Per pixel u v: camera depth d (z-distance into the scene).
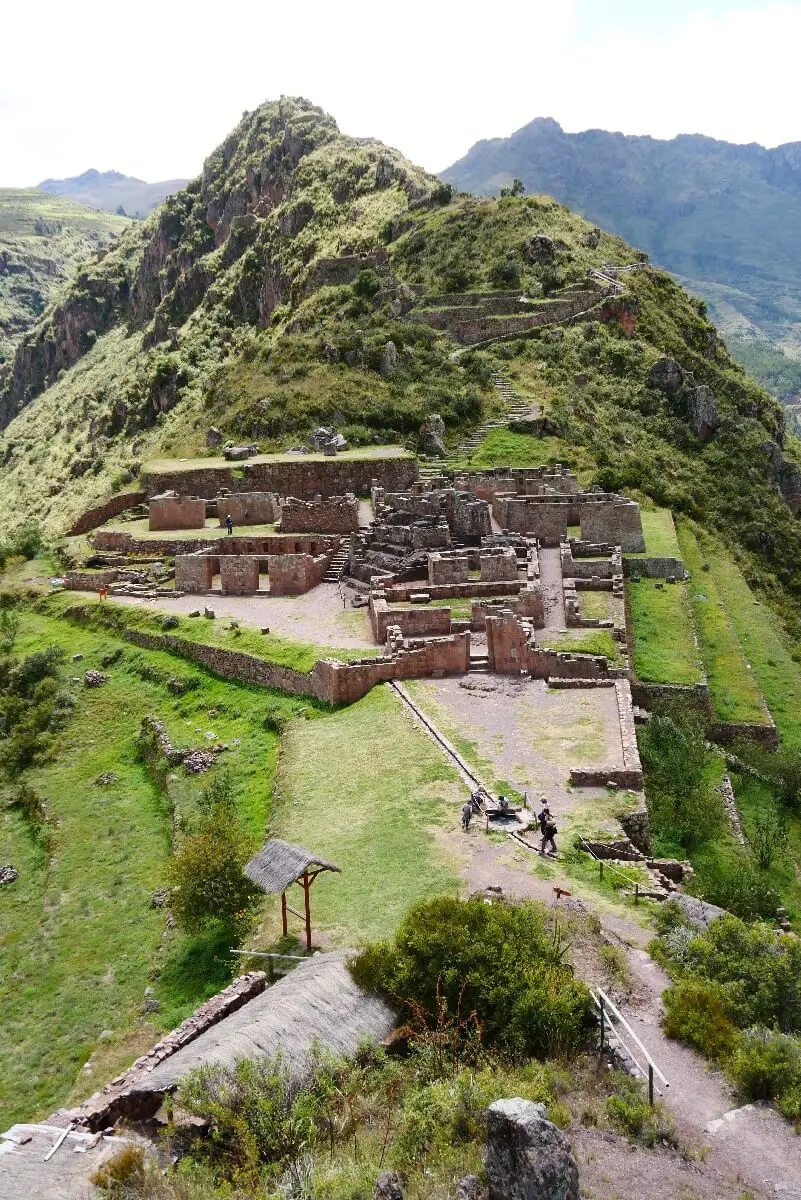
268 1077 16.69
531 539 61.78
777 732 48.09
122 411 151.88
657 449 96.81
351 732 39.00
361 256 131.00
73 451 158.75
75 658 55.53
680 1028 18.61
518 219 133.88
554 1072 17.27
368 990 19.97
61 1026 27.41
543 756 34.88
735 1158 15.26
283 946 24.17
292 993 19.70
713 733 47.97
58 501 124.06
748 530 90.31
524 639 43.50
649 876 26.95
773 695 55.19
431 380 98.06
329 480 78.12
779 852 38.66
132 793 42.16
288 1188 14.14
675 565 63.88
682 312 128.50
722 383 114.88
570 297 115.25
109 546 71.44
